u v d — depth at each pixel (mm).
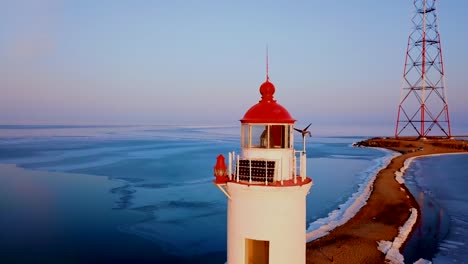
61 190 42031
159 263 22203
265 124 8523
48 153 82500
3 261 22016
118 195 39469
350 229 27109
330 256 21797
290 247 8305
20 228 28172
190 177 51438
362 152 96188
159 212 32688
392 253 22328
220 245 24922
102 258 22703
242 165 8570
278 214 8180
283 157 8555
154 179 49625
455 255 22938
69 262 22016
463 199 38406
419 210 33469
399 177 51688
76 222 29656
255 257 9977
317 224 29109
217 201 36906
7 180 48188
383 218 30141
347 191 43938
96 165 63406
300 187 8195
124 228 28219
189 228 28297
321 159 80375
